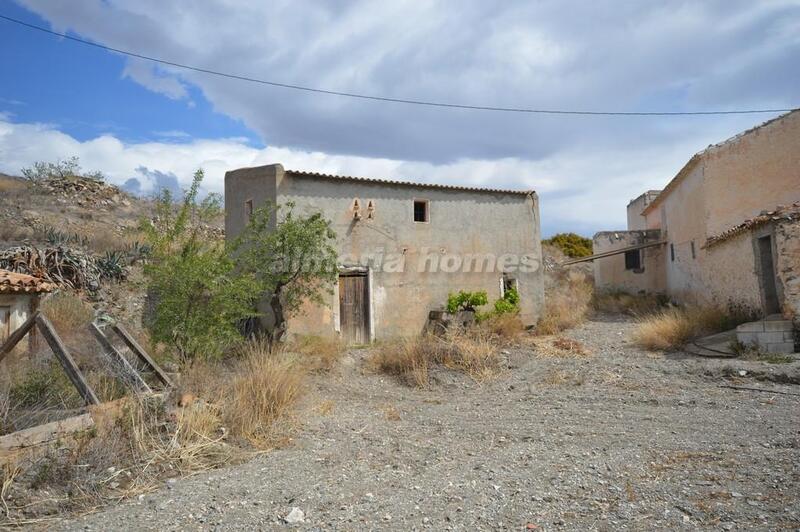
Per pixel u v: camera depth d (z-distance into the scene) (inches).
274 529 156.3
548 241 1283.2
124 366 284.7
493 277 607.2
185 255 374.9
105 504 181.8
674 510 157.4
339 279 523.2
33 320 271.3
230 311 375.9
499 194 620.1
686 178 703.1
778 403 291.4
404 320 550.9
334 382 395.5
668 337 461.4
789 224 426.0
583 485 183.2
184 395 278.1
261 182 514.0
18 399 257.8
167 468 213.3
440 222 581.9
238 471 213.3
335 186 528.1
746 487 172.2
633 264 905.5
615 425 268.7
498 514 161.3
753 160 605.6
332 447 247.6
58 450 202.1
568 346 470.6
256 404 283.9
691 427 255.8
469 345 440.5
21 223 830.5
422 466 216.5
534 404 327.3
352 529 154.4
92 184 1116.5
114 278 657.6
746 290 510.6
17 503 174.7
